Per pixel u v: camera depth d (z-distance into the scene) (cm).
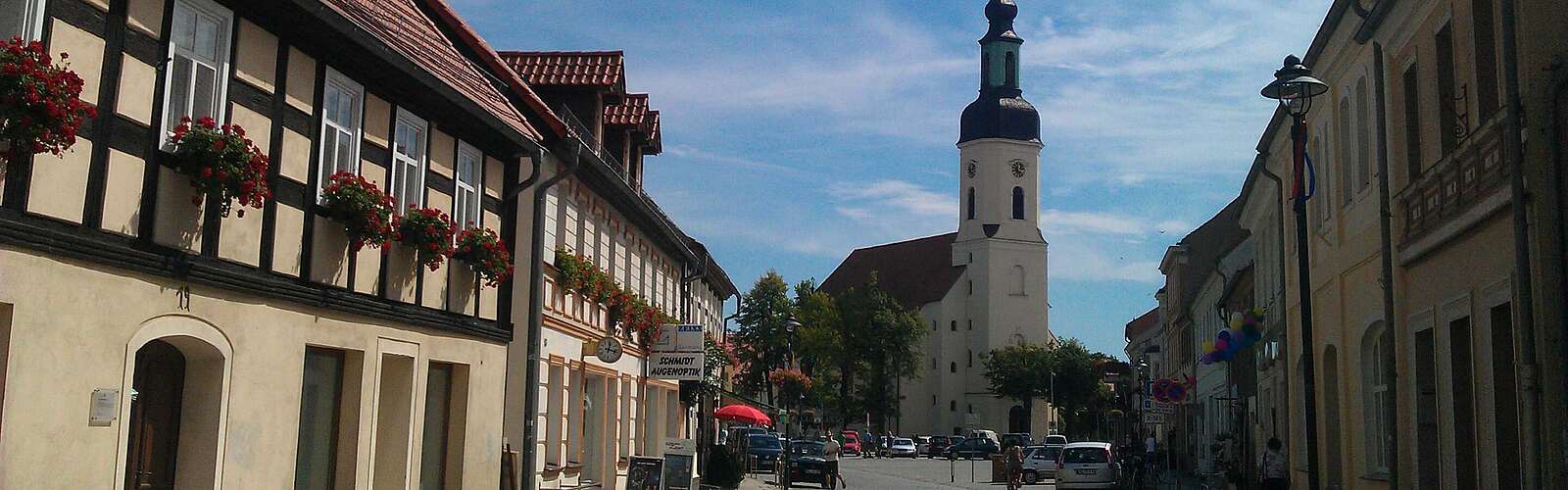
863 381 11100
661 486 2381
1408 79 1794
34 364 1038
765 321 9700
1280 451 2603
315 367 1478
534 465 2027
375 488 1617
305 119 1400
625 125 2811
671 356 2695
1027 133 12688
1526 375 1302
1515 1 1318
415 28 1717
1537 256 1280
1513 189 1306
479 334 1848
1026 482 4947
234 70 1273
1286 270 2858
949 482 5156
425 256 1634
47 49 1026
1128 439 5819
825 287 14612
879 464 7738
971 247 12712
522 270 2058
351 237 1491
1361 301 2108
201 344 1258
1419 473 1738
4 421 1010
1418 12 1686
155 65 1162
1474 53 1474
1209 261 5753
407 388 1639
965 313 12750
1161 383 3141
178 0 1195
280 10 1330
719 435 5541
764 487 4212
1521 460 1348
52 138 973
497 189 1888
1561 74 1246
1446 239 1579
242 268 1301
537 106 2084
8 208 997
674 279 3572
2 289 999
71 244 1063
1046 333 12588
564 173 2038
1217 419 4722
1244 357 4028
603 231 2622
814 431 8631
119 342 1134
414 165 1642
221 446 1283
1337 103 2261
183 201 1208
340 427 1528
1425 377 1752
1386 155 1869
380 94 1550
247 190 1228
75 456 1090
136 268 1147
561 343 2289
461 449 1791
